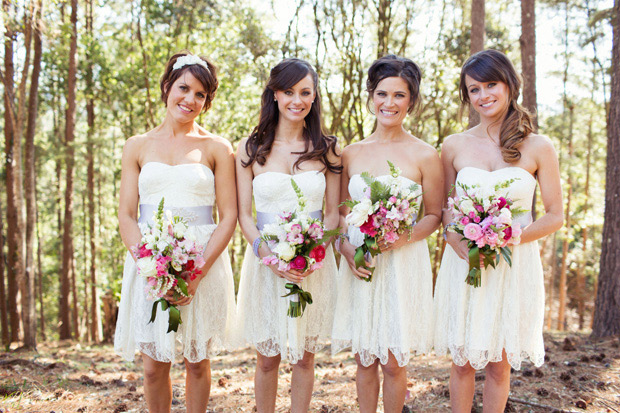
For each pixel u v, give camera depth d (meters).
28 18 7.54
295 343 2.93
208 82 3.01
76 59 12.99
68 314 13.34
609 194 5.47
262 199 3.07
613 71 5.58
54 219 22.14
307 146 3.11
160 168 2.96
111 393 3.99
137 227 2.99
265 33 11.19
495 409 2.88
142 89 13.95
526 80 8.15
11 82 8.09
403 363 2.86
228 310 3.14
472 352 2.81
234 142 13.59
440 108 9.70
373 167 3.06
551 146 2.89
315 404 3.63
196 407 3.04
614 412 3.24
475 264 2.69
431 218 3.05
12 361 4.62
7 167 10.74
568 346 4.79
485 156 2.97
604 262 5.48
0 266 10.34
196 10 12.40
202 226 3.02
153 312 2.78
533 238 2.81
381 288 2.97
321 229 2.77
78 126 19.31
